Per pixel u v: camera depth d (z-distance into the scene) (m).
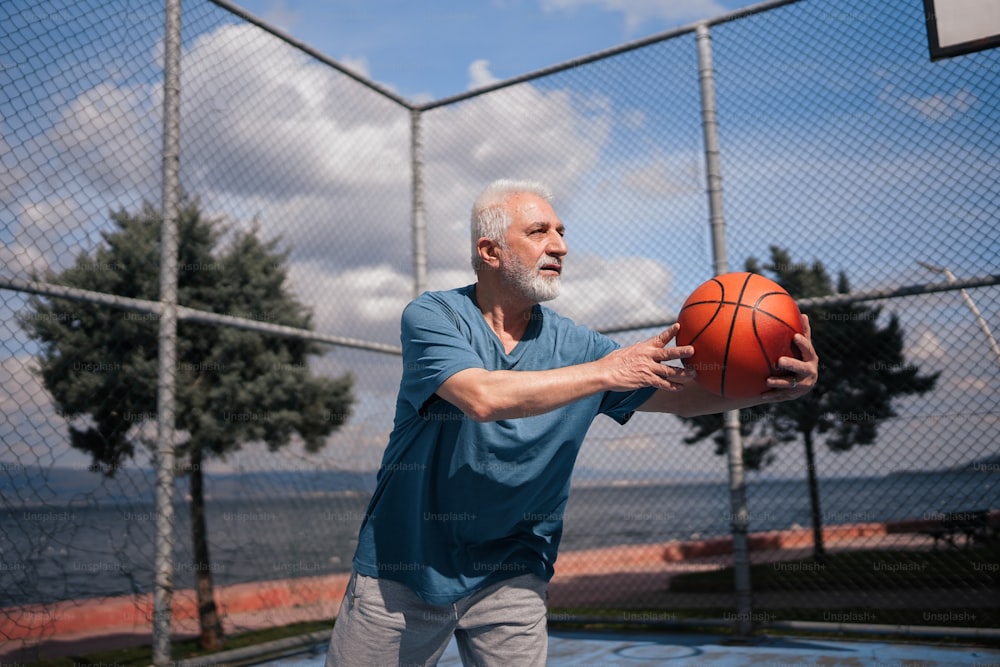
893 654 4.16
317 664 4.41
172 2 4.21
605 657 4.41
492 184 2.03
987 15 4.17
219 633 5.22
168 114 4.12
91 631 5.46
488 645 1.89
